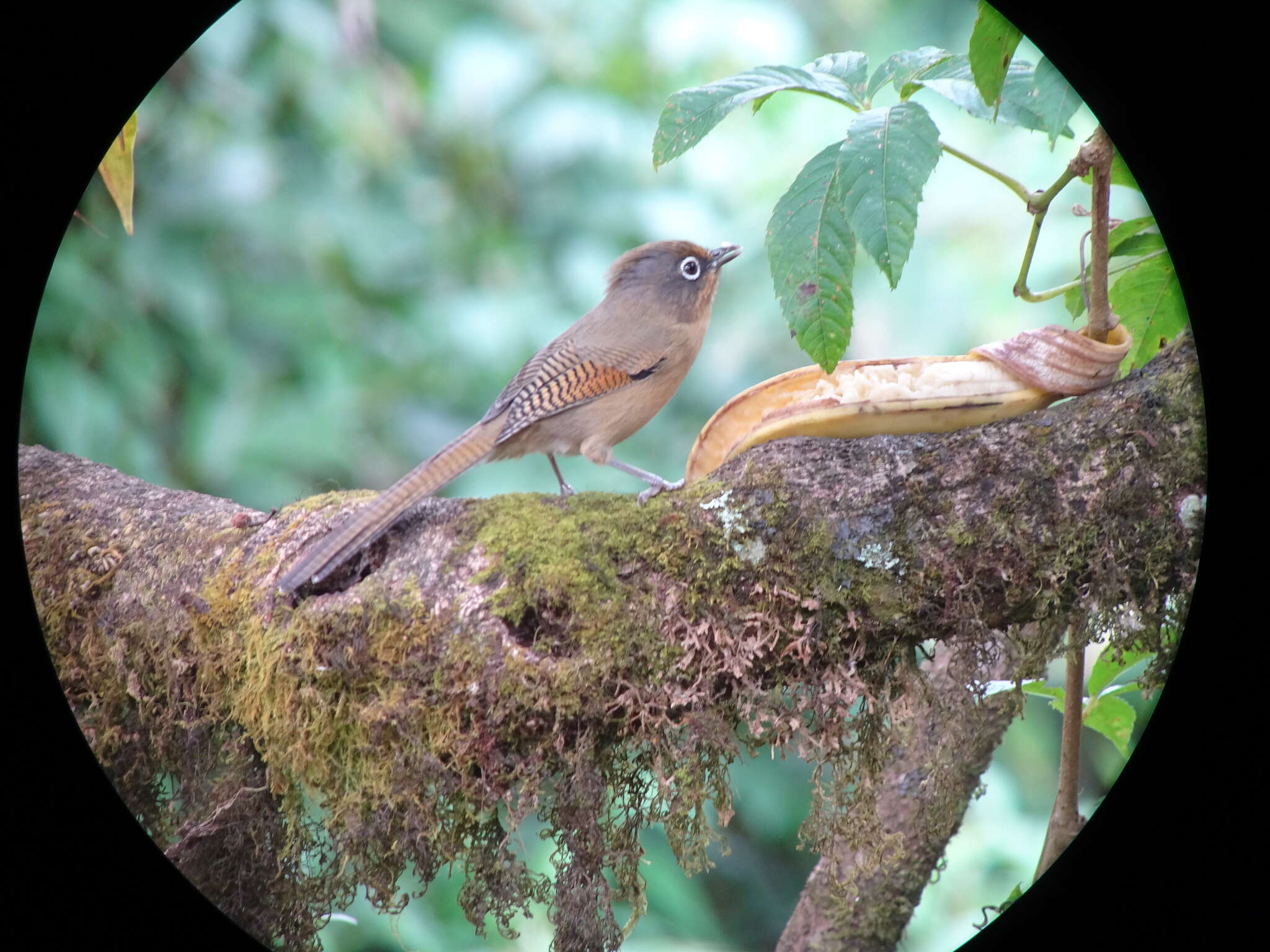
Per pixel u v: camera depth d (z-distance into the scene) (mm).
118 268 11656
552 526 6262
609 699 5953
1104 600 5953
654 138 6363
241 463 12008
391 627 6188
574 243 13547
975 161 6656
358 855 6266
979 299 12867
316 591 6609
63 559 7562
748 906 11688
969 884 11141
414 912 10148
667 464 12938
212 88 12453
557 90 13859
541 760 6016
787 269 5934
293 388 12430
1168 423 5992
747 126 13922
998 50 5996
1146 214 6906
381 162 13297
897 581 5992
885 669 6125
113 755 7492
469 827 6195
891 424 6352
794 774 12094
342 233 12844
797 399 6633
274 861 7113
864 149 5688
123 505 7758
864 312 13258
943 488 6027
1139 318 7066
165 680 7141
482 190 13812
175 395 12000
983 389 6309
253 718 6621
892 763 8227
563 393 8156
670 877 11273
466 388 13086
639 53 14078
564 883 6160
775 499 6078
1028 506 5953
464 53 13859
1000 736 7926
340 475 12430
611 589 6051
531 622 6109
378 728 6094
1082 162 6324
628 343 8617
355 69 13398
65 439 10844
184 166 12336
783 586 6012
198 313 11867
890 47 13750
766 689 6105
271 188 12523
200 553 7180
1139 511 5930
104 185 11688
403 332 13055
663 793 5988
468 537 6387
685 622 6008
